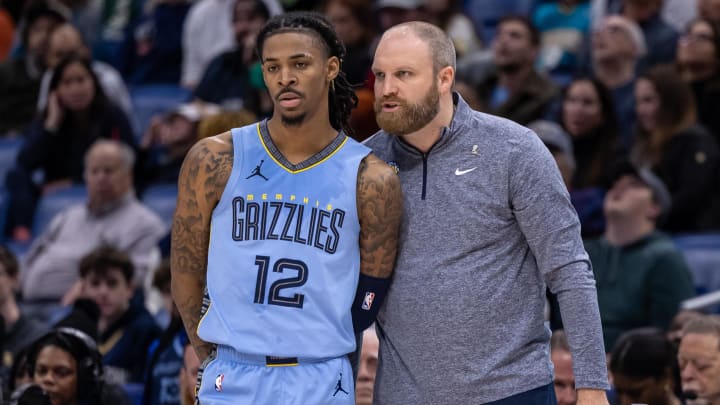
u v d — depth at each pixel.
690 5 25.22
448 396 10.28
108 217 21.45
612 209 17.62
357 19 22.41
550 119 21.45
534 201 10.23
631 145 21.72
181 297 10.66
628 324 17.44
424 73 10.17
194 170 10.42
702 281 18.95
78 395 14.16
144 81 28.75
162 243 20.02
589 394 9.97
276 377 10.12
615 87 22.39
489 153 10.35
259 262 10.16
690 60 21.56
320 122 10.34
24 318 18.17
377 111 10.30
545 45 26.08
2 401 13.70
